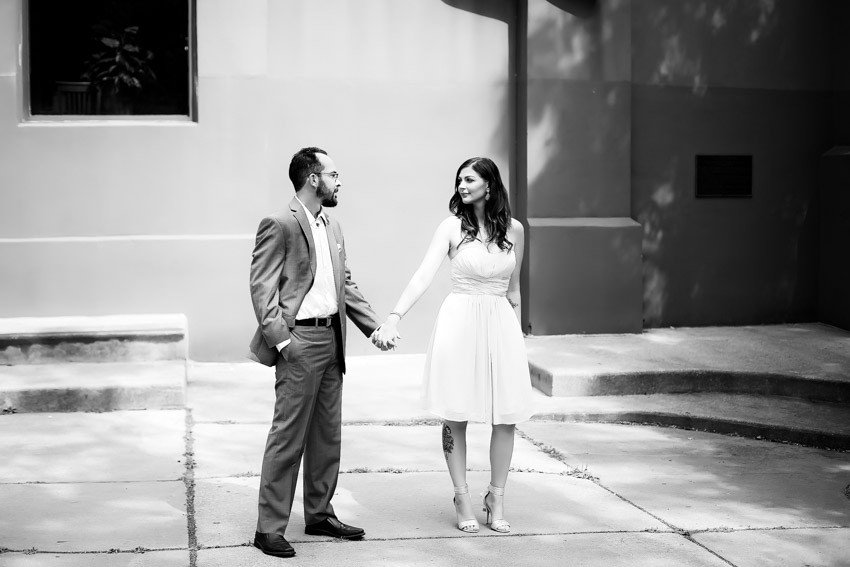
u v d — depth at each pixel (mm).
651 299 10641
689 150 10672
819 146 10922
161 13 9555
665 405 8133
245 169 9516
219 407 7918
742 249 10852
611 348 9461
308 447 5277
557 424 7867
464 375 5383
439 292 10062
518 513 5746
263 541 5027
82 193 9328
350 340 9914
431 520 5605
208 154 9461
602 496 6082
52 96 9469
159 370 8289
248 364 9500
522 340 5527
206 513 5605
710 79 10703
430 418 7684
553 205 10102
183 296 9461
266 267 5047
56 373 8133
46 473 6270
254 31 9453
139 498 5836
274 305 4996
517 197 10266
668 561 5035
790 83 10906
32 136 9234
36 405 7668
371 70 9836
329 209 9836
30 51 9398
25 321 8953
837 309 10727
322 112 9750
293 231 5082
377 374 9148
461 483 5469
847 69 10773
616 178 10227
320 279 5133
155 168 9406
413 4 9891
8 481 6098
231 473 6348
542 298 10039
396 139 9930
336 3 9719
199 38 9383
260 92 9492
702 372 8547
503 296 5551
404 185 9961
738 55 10758
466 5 10023
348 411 7828
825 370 8555
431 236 10039
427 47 9953
